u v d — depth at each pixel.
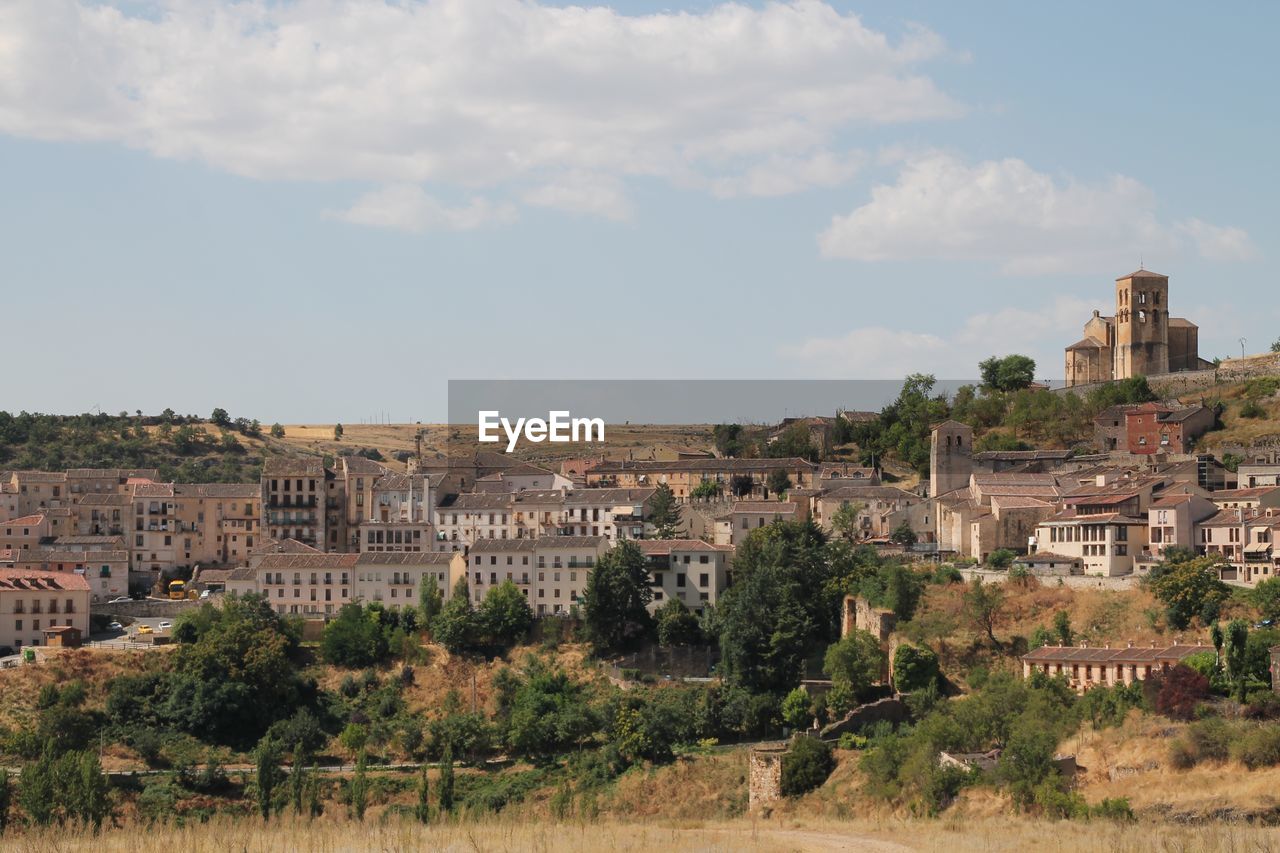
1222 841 175.75
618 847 180.88
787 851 181.62
